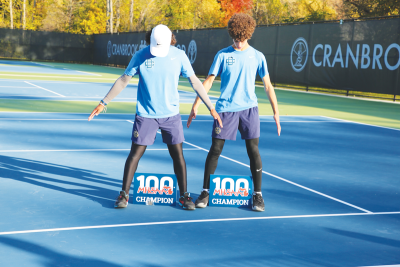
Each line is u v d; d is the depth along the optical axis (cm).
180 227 384
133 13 5575
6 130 820
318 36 2005
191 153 687
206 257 326
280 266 317
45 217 395
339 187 534
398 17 1650
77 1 5512
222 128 434
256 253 337
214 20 5391
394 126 1121
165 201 443
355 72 1836
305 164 651
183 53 420
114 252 329
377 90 1748
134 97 1587
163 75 413
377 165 663
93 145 719
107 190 485
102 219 396
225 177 444
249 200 446
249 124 434
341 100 1794
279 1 4769
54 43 4162
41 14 5612
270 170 606
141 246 341
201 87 425
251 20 424
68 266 303
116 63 3862
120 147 711
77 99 1434
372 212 445
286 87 2284
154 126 426
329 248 351
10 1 5275
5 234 353
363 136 931
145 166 589
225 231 379
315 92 2125
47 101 1341
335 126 1062
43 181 507
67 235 357
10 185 487
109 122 973
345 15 3691
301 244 357
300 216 424
